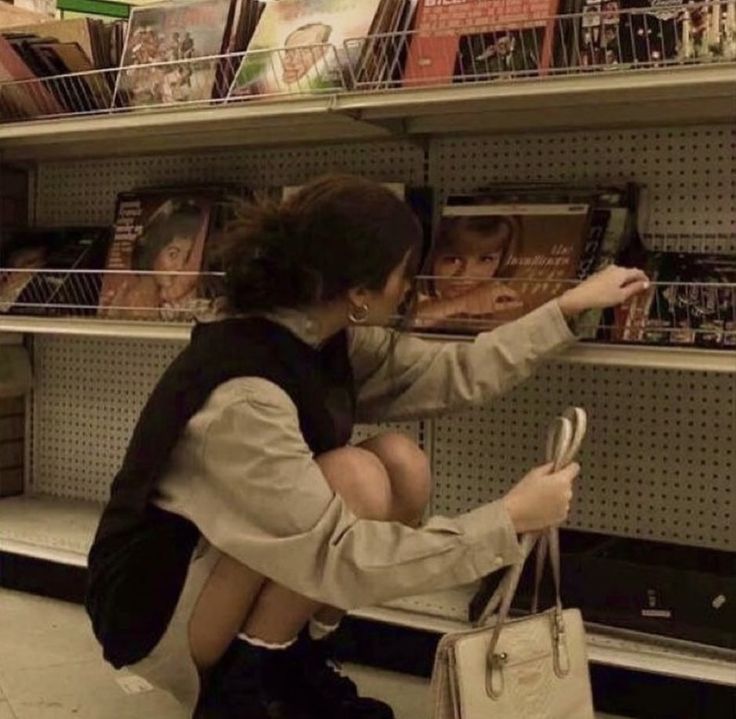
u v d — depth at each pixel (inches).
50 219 109.4
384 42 76.4
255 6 86.3
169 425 57.5
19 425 112.3
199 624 60.2
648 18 68.6
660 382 81.1
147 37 88.1
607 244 75.7
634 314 72.1
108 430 107.7
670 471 81.2
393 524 56.3
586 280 70.9
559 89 67.2
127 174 104.7
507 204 80.2
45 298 97.6
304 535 54.7
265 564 55.7
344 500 60.2
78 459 110.0
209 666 61.9
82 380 109.0
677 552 77.8
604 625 73.1
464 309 76.1
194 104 82.7
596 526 84.0
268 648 61.1
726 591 69.5
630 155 81.7
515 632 55.8
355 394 70.1
